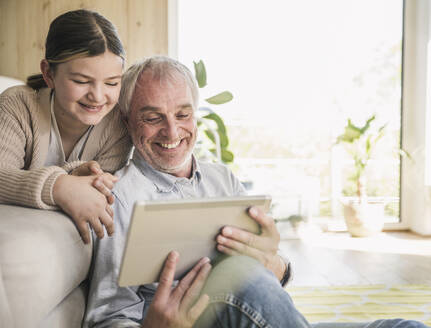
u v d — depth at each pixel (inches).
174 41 137.4
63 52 41.0
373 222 145.3
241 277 29.0
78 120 43.9
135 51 129.8
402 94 152.3
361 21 152.8
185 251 30.7
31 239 26.7
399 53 152.5
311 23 152.2
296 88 153.7
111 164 48.4
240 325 28.1
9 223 28.0
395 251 128.5
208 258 32.1
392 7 151.6
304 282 101.3
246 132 153.6
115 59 43.0
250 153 154.9
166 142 42.1
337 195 157.8
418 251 128.0
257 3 148.1
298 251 129.8
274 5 149.3
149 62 42.4
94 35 41.2
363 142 149.7
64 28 41.0
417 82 150.3
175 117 42.1
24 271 25.5
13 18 128.2
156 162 43.1
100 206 34.4
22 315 25.5
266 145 155.2
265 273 30.0
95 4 127.7
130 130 43.9
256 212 31.1
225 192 47.9
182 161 43.7
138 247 28.3
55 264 28.3
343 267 113.2
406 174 152.9
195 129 43.9
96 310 36.5
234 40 147.3
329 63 153.8
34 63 128.3
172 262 29.5
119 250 37.8
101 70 41.9
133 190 41.3
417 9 149.6
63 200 33.4
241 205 30.7
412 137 152.2
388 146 153.2
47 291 27.3
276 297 28.4
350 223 147.3
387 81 153.3
